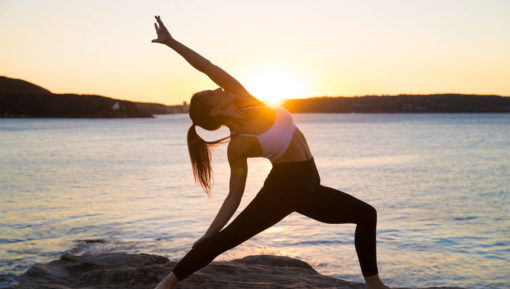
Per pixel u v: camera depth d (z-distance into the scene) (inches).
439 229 486.9
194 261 102.4
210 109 98.8
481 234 461.4
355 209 105.5
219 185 891.4
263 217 101.0
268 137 96.9
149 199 705.0
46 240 431.8
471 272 333.7
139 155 1775.3
